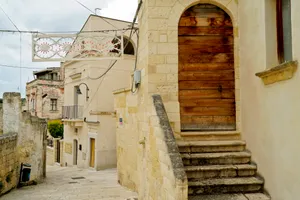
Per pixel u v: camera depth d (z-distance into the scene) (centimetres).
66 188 998
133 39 1692
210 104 595
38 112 2992
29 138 1112
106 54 754
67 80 2034
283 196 411
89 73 1669
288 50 439
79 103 1870
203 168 492
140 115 705
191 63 596
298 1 368
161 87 575
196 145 545
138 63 735
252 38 515
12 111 1041
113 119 1644
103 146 1609
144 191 640
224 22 599
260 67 481
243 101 562
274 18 465
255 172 500
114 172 1481
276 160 431
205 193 464
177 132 567
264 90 468
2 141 883
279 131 421
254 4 504
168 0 584
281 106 414
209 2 591
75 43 750
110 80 1709
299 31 366
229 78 596
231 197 447
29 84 3294
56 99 3120
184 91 593
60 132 2622
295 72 376
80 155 1806
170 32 580
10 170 950
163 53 577
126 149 984
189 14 598
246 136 550
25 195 873
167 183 426
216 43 597
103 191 921
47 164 2291
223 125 594
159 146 485
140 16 686
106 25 1698
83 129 1777
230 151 550
